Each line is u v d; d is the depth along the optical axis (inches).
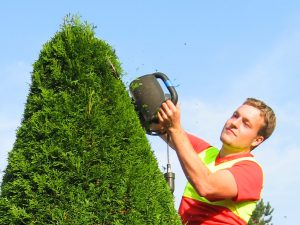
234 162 168.2
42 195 133.3
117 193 135.3
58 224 130.0
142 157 143.6
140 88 155.3
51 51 146.6
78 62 144.2
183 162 151.2
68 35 146.9
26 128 141.0
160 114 153.2
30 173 135.9
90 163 136.4
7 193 137.9
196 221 163.9
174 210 146.3
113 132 140.4
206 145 183.8
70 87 142.6
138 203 136.3
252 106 172.9
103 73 146.3
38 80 144.6
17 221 133.0
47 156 135.8
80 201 132.2
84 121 139.1
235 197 158.6
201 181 150.6
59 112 139.2
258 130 171.6
